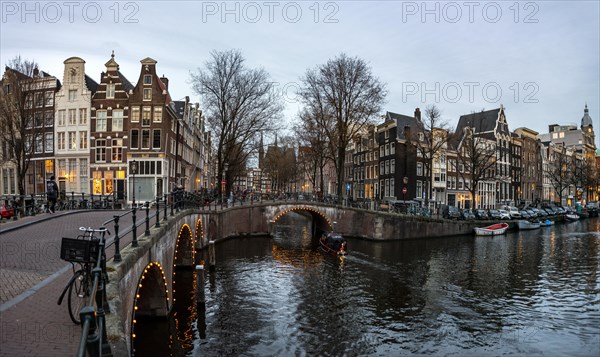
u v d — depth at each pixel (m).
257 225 38.28
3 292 7.93
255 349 13.99
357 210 39.12
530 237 41.62
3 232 14.60
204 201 32.16
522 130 74.19
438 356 13.67
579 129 104.81
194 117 59.84
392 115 52.84
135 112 38.50
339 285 21.70
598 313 17.75
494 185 64.12
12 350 5.66
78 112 39.44
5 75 33.28
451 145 57.16
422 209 42.88
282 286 21.39
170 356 13.38
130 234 13.52
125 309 8.86
